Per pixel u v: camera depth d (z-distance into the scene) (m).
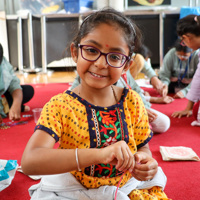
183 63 3.42
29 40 5.46
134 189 1.03
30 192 1.08
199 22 2.29
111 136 0.96
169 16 5.43
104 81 0.90
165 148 1.89
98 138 0.94
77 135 0.94
